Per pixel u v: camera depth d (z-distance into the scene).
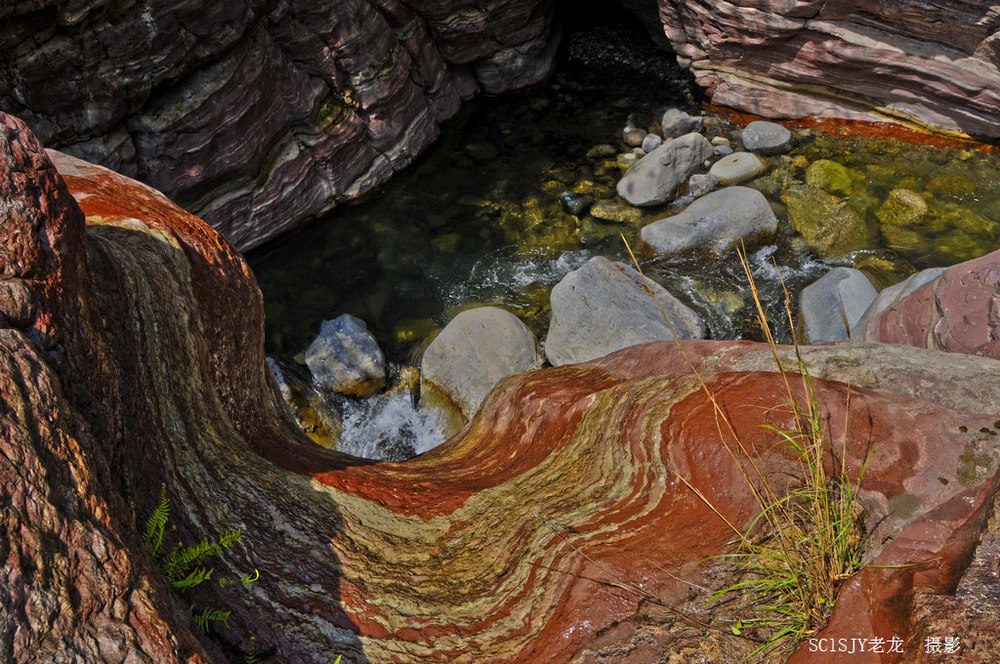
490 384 6.14
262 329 3.92
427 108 8.38
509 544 2.80
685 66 8.62
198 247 3.37
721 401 2.83
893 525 2.19
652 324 6.08
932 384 2.88
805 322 6.12
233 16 6.37
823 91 7.94
